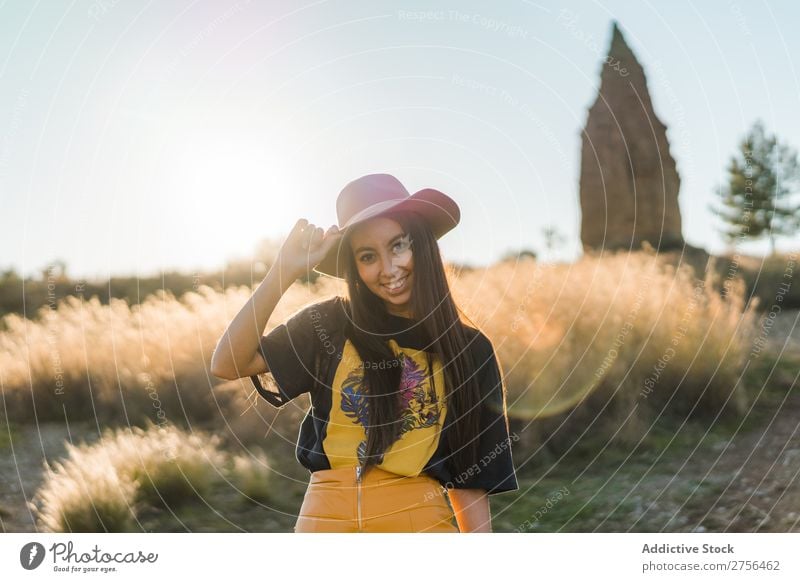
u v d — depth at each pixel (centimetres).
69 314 877
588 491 477
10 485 514
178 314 779
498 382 214
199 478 489
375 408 203
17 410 666
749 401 623
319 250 207
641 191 2041
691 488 461
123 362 684
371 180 219
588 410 580
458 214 216
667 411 600
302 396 604
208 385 648
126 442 526
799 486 443
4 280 1218
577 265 938
